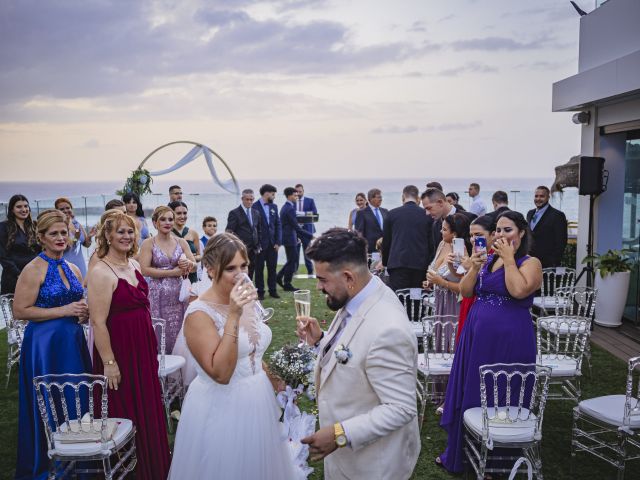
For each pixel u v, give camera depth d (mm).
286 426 2895
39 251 6281
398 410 1775
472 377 3451
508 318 3400
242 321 2492
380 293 1938
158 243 4949
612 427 3336
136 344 3328
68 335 3457
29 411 3467
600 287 7254
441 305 4887
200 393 2506
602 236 7848
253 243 8805
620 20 7059
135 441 3311
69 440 2984
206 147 8992
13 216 6180
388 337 1802
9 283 6160
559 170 8414
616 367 5688
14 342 5469
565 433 4211
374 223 9492
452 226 4805
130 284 3363
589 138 7887
